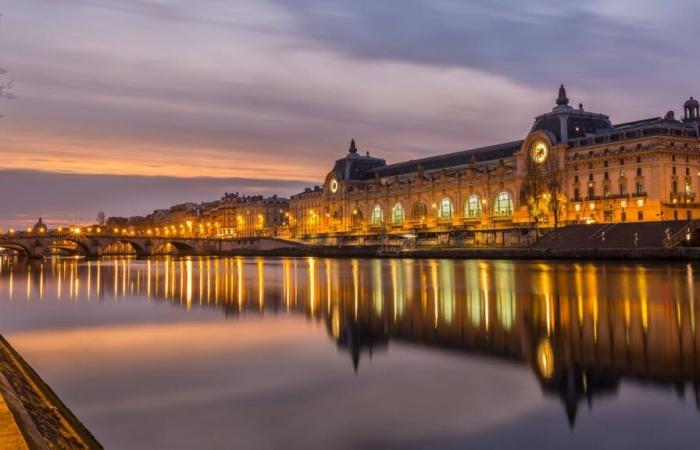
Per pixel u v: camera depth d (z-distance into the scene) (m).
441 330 34.66
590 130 182.00
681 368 24.31
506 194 194.88
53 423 16.91
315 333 34.81
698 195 156.50
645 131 156.00
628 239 123.25
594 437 17.17
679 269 83.06
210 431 18.44
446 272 89.31
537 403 20.30
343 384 23.27
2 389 14.98
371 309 45.19
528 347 29.06
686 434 17.19
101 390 23.11
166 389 23.16
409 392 21.94
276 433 18.19
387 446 17.03
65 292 67.19
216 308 48.50
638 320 36.41
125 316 44.38
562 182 172.62
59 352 30.72
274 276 89.81
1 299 59.25
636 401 20.20
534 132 180.88
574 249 120.38
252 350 30.12
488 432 17.80
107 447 17.31
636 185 155.62
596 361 25.83
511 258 134.25
